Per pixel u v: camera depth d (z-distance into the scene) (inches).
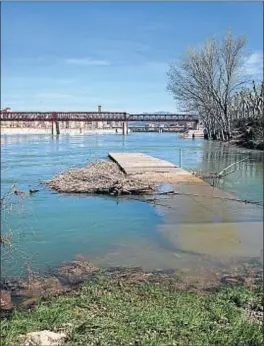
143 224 540.4
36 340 218.7
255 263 394.0
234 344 224.1
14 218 543.2
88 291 311.3
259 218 556.7
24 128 4286.4
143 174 933.2
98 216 585.3
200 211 600.4
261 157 1343.5
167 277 351.6
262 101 1800.0
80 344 217.9
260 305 287.7
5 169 1158.3
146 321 247.3
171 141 2522.1
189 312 263.7
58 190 786.2
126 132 3956.7
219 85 2252.7
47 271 367.9
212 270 374.0
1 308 286.0
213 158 1363.2
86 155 1593.3
